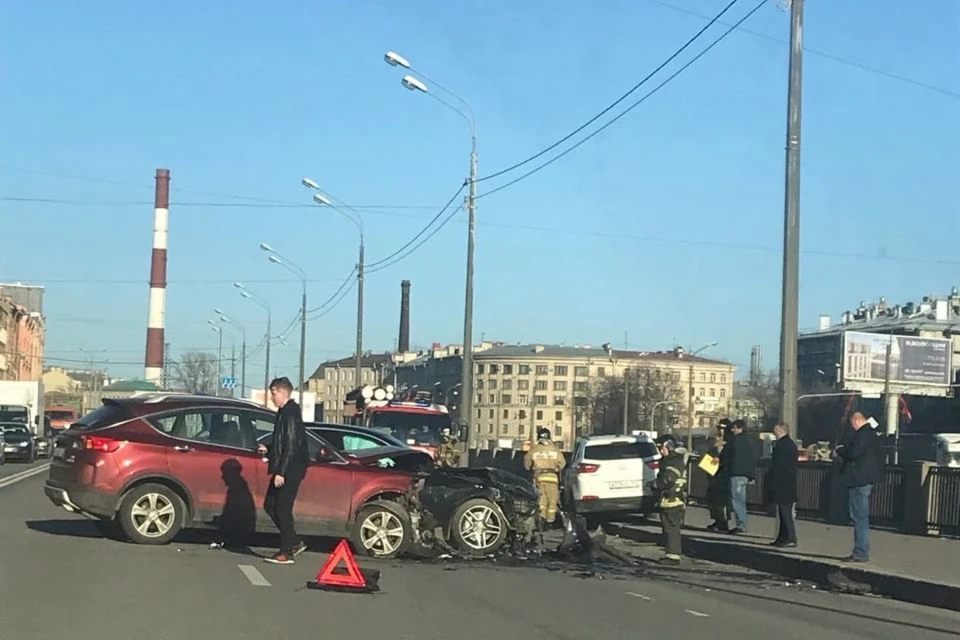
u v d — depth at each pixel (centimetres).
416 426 3350
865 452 1392
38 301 13350
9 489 2553
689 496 2414
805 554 1473
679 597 1170
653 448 2073
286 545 1241
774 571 1468
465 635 883
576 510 2045
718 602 1145
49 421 6588
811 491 2048
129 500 1338
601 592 1177
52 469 1393
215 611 937
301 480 1254
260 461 1370
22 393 5472
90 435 1348
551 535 1959
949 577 1252
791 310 1638
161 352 7862
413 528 1394
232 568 1190
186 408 1381
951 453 5572
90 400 13662
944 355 8531
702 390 13425
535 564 1423
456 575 1263
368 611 973
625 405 7719
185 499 1349
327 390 15225
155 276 7844
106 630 844
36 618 883
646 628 955
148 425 1359
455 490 1456
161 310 7856
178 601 978
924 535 1747
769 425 8994
